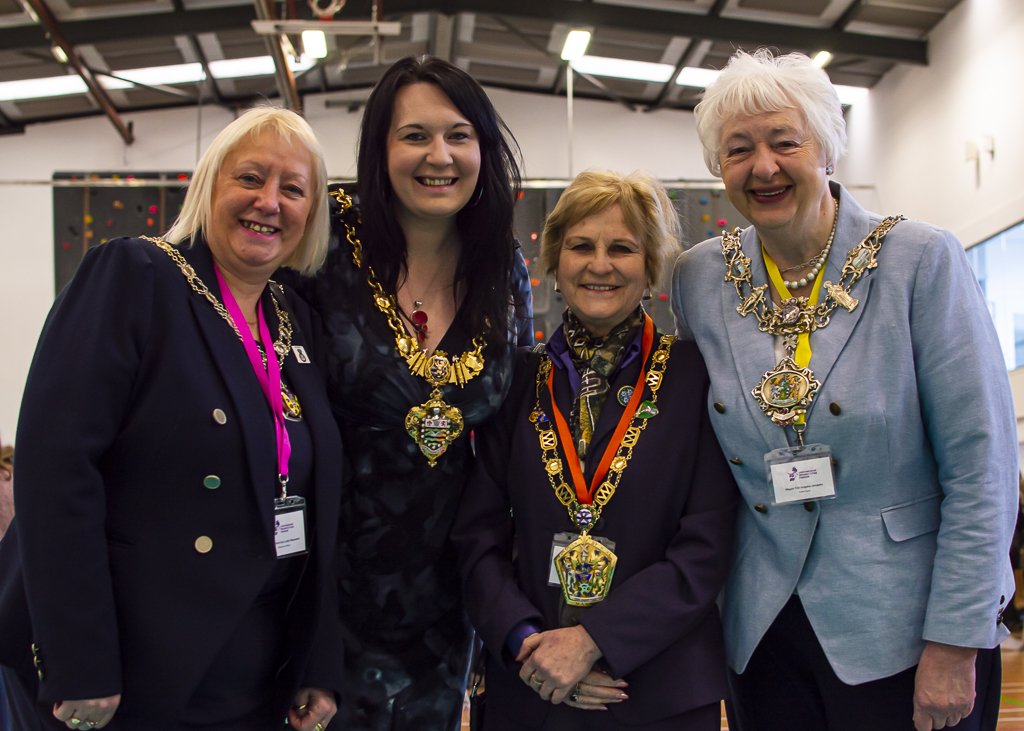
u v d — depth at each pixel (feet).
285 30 24.35
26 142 41.88
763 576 6.29
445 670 7.30
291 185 5.91
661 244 6.98
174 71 39.60
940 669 5.65
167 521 5.17
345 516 6.98
